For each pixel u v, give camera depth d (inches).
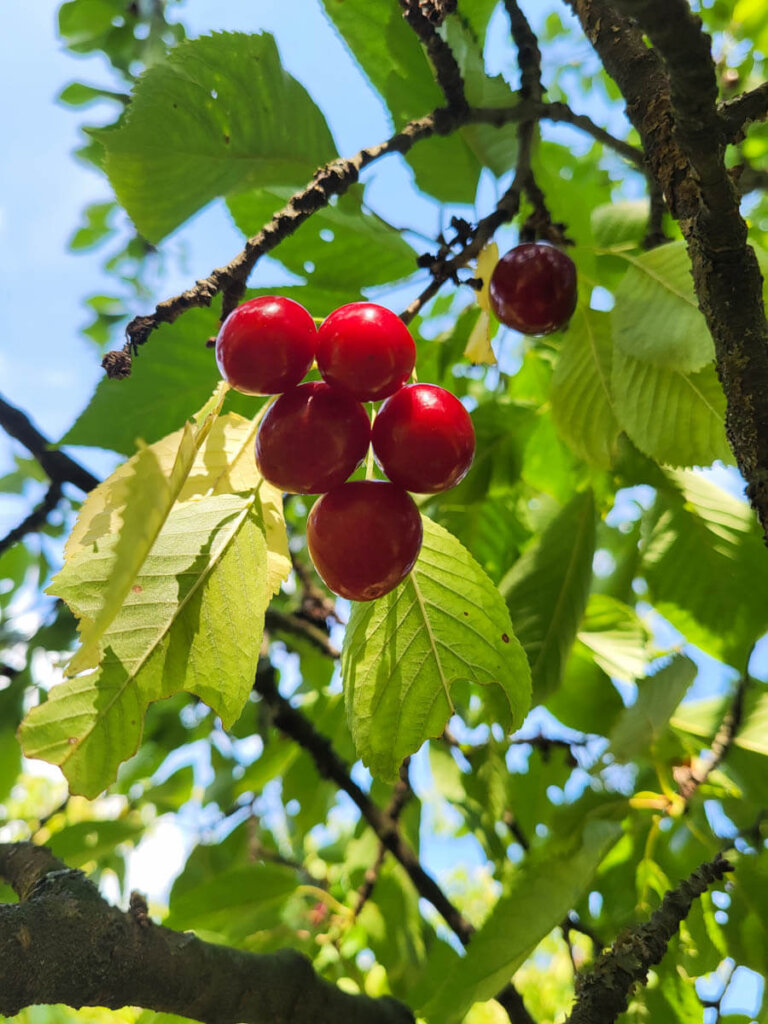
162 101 8.5
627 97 6.9
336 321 6.6
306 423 6.4
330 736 15.0
